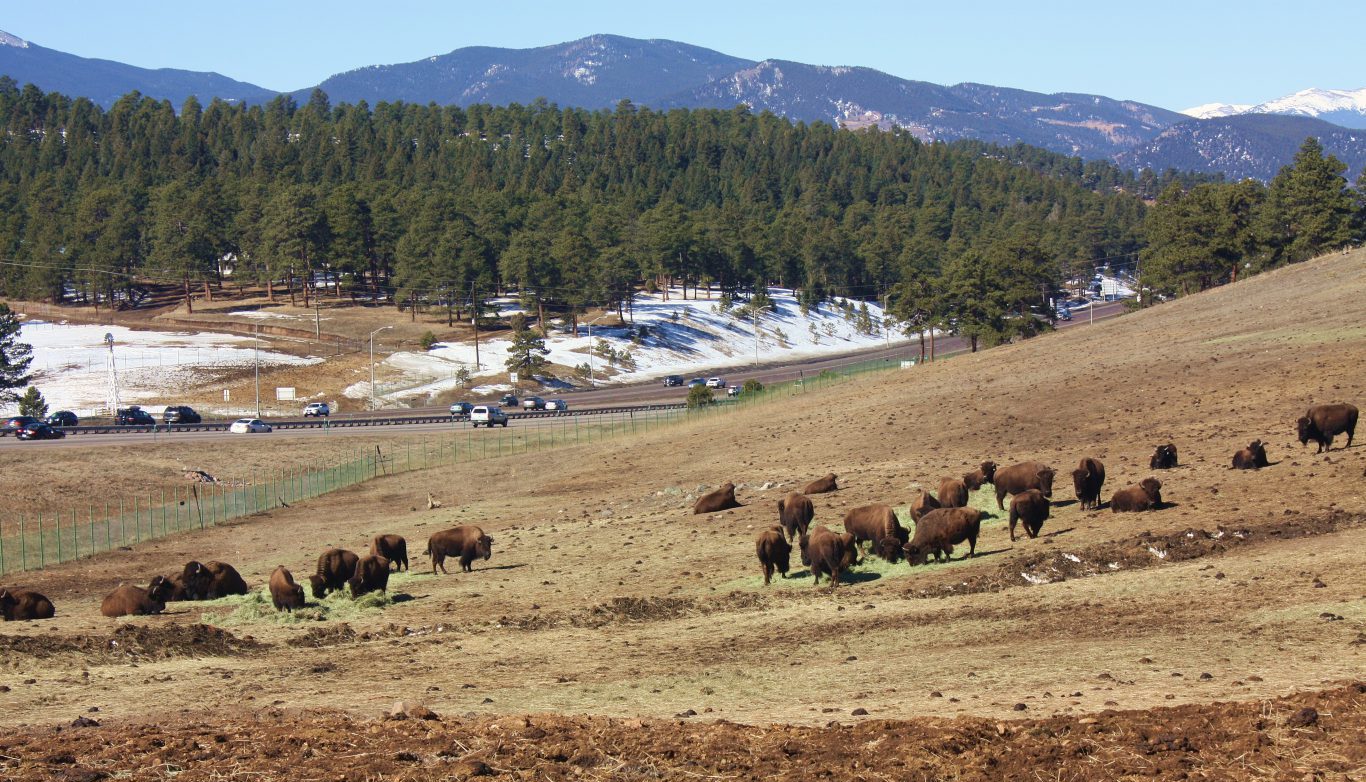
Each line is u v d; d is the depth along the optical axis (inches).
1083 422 3430.1
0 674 1374.3
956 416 3868.1
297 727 957.2
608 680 1253.1
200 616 1862.7
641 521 2748.5
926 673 1161.4
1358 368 3307.1
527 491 3836.1
